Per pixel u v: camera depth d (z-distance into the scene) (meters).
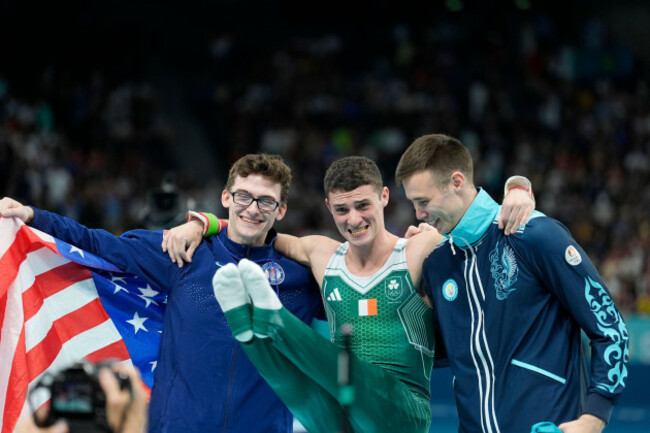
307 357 4.86
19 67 22.98
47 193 18.48
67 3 23.95
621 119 22.16
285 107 23.20
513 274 4.78
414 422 5.26
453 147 4.98
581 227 18.23
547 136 21.91
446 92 23.02
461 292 4.99
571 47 24.50
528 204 4.81
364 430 5.19
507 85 23.30
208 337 5.58
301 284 5.82
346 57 25.09
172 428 5.48
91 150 20.86
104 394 2.90
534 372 4.69
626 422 12.31
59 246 5.62
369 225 5.43
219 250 5.75
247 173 5.68
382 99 23.16
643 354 14.13
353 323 5.51
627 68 24.38
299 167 21.02
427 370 5.52
